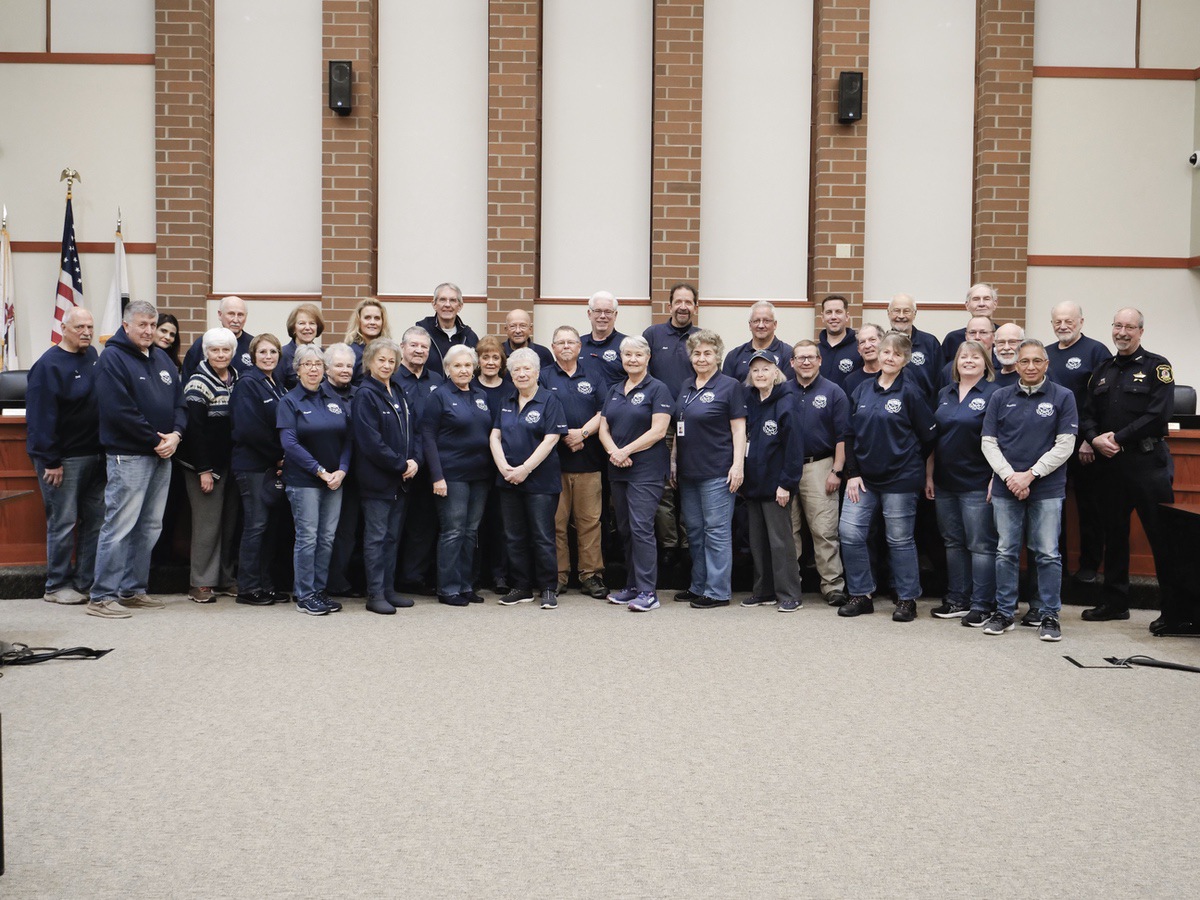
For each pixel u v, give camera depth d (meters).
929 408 6.33
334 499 6.26
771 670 4.97
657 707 4.36
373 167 8.88
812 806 3.34
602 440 6.55
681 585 7.17
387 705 4.35
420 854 2.97
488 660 5.09
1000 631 5.81
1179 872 2.89
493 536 6.98
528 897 2.71
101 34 8.88
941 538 6.97
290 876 2.83
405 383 6.58
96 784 3.48
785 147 9.01
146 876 2.83
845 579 6.61
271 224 8.98
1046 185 9.04
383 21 8.95
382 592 6.29
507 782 3.52
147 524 6.36
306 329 6.81
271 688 4.59
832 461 6.61
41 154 8.91
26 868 2.87
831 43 8.74
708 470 6.47
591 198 9.02
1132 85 9.03
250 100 8.94
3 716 4.18
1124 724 4.19
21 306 8.95
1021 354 5.75
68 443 6.46
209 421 6.41
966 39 9.01
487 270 8.85
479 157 9.00
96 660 5.05
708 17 8.98
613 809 3.30
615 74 8.99
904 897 2.73
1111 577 6.34
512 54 8.71
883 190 9.04
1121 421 6.23
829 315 7.27
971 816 3.27
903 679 4.84
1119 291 9.08
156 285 8.88
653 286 8.83
